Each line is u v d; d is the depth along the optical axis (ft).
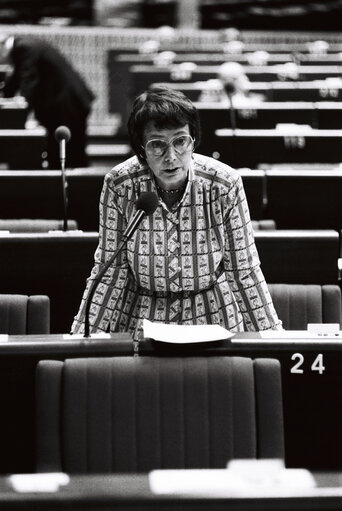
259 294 16.15
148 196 14.25
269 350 13.89
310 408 14.14
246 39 72.90
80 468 13.14
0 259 21.13
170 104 14.66
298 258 20.88
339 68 56.49
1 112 43.65
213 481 8.26
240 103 42.24
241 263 15.98
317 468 14.32
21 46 44.83
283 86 49.93
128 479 8.28
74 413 13.23
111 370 13.38
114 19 77.77
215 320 16.07
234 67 48.11
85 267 21.26
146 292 16.22
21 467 14.20
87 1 78.33
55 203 27.63
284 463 13.85
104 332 16.02
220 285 16.11
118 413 13.28
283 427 13.93
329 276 20.94
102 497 7.89
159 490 8.02
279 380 13.50
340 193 27.02
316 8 81.82
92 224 27.89
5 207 27.55
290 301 19.38
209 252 15.75
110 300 15.98
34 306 17.94
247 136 34.99
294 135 34.86
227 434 13.28
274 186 27.02
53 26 71.61
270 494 7.95
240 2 82.43
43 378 13.37
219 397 13.35
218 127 40.42
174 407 13.32
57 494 7.97
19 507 7.86
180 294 16.08
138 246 15.72
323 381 14.05
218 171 15.55
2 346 13.75
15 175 27.37
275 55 63.67
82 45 67.00
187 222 15.61
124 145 61.41
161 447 13.25
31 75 44.70
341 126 42.16
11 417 13.99
